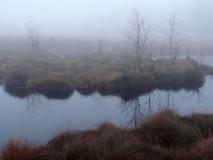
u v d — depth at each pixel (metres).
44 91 21.86
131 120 14.23
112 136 6.66
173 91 23.11
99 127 8.97
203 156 5.82
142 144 6.23
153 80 24.09
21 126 14.33
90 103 19.23
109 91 22.45
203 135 7.62
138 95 21.78
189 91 23.14
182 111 16.50
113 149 5.79
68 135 8.12
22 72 24.86
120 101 19.91
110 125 8.96
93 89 22.81
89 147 6.05
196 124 8.36
